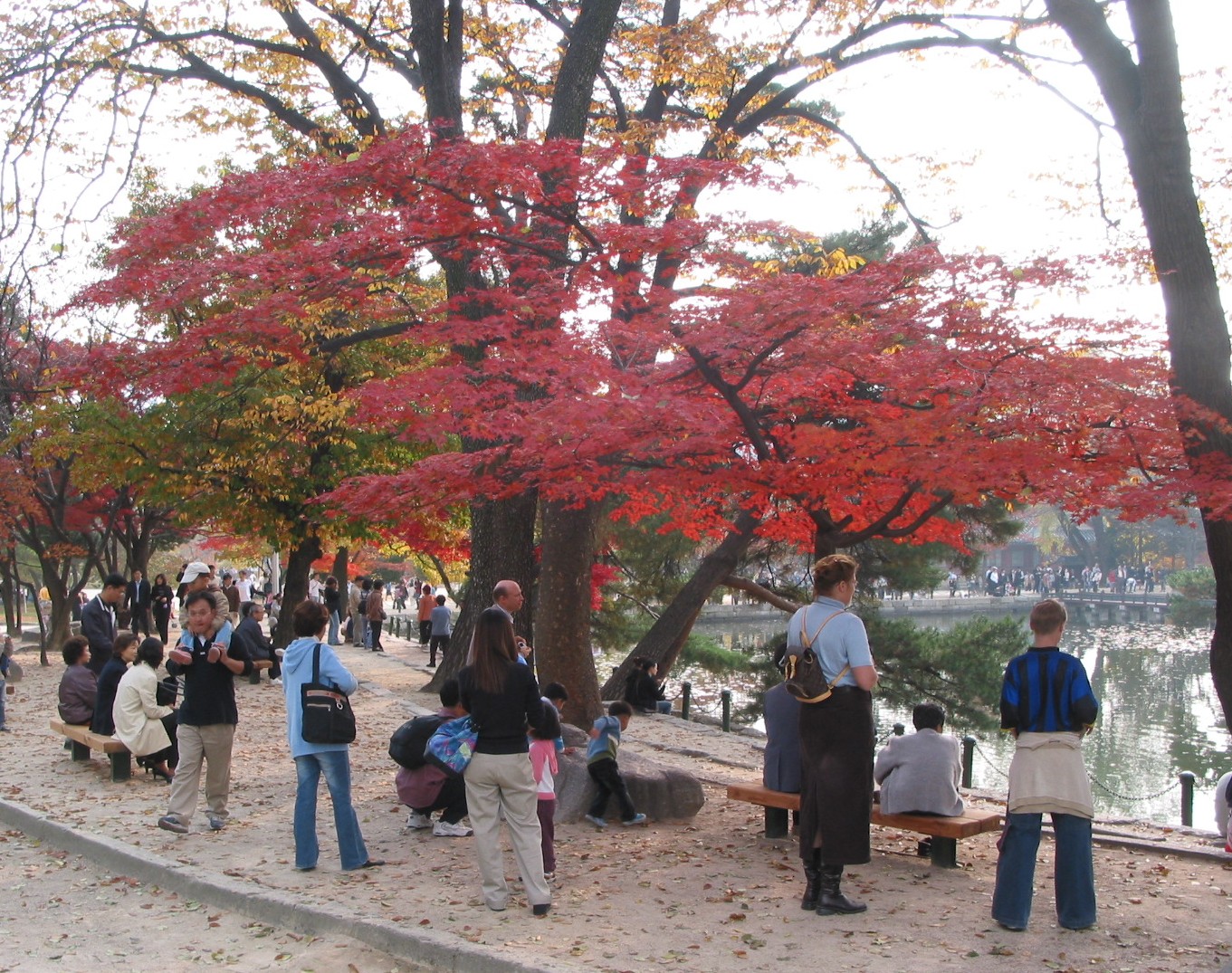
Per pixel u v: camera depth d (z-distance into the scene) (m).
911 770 7.74
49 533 33.84
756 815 9.69
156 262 10.13
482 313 12.08
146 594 26.39
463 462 8.96
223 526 28.39
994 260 7.68
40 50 14.12
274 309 9.70
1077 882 6.38
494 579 17.75
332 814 9.57
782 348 8.21
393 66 17.45
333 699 7.74
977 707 25.72
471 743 6.80
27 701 17.39
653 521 25.91
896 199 17.89
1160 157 7.82
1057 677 6.40
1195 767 29.28
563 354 8.61
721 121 16.34
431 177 9.12
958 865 7.91
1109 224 13.72
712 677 36.00
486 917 6.66
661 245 8.65
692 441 8.48
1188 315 7.75
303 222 9.98
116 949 6.43
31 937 6.64
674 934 6.33
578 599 12.97
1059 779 6.35
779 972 5.72
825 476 8.14
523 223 10.48
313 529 23.58
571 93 14.23
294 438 22.05
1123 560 92.19
